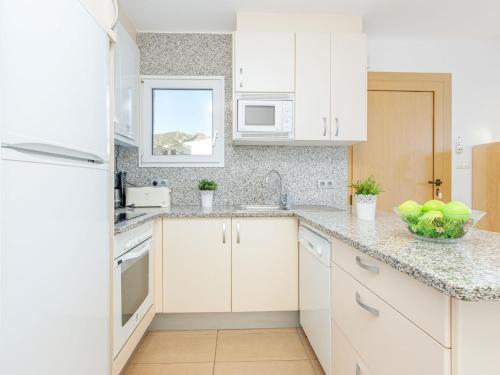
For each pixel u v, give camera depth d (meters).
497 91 2.88
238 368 1.69
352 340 1.16
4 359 0.65
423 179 2.86
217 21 2.46
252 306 2.11
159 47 2.60
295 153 2.72
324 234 1.52
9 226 0.67
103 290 1.16
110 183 1.24
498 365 0.64
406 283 0.80
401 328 0.82
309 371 1.67
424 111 2.85
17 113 0.69
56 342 0.84
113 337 1.30
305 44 2.32
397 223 1.45
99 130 1.12
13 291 0.68
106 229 1.19
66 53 0.89
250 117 2.30
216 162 2.66
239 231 2.10
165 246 2.07
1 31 0.65
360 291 1.08
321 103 2.34
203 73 2.62
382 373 0.92
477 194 2.81
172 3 2.20
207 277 2.09
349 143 2.58
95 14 1.09
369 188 1.58
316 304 1.65
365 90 2.36
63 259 0.88
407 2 2.22
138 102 2.50
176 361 1.76
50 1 0.81
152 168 2.63
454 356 0.64
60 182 0.86
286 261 2.12
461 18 2.44
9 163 0.67
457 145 2.86
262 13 2.34
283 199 2.53
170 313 2.15
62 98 0.86
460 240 1.01
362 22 2.48
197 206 2.60
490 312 0.64
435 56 2.84
